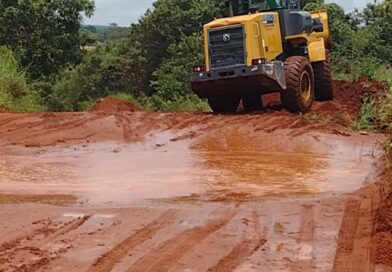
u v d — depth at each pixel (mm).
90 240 6141
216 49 15859
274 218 6820
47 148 11656
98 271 5367
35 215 7035
